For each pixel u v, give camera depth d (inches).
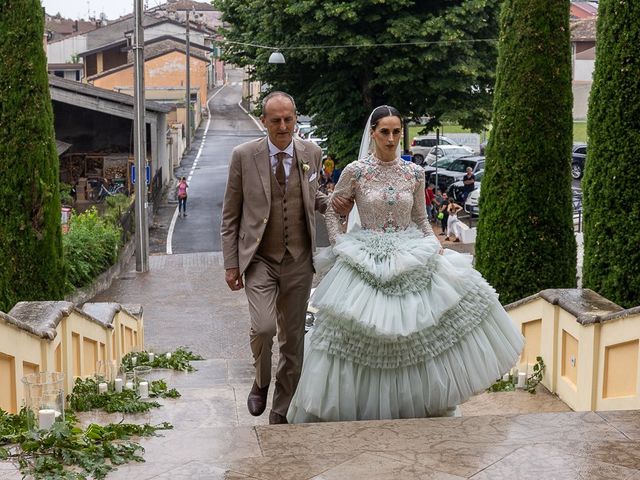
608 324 292.2
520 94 450.0
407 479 173.8
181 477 174.7
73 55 3240.7
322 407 230.8
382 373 231.8
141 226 940.0
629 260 336.2
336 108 1259.8
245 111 3034.0
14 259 451.2
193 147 2197.3
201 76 2982.3
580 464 179.9
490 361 234.7
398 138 237.5
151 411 330.0
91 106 1421.0
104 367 369.1
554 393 341.1
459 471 177.5
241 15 1322.6
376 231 238.2
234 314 744.3
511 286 452.8
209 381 438.3
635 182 334.3
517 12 452.1
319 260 239.6
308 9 1171.3
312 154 232.4
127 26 3331.7
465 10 1180.5
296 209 229.5
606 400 293.6
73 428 197.5
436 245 234.7
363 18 1186.0
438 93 1229.7
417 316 226.8
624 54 335.3
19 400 267.0
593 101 347.6
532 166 448.8
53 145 463.5
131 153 1604.3
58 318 305.0
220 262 983.0
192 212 1373.0
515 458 183.3
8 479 174.1
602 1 346.0
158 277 914.7
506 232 453.7
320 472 177.5
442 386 229.0
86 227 915.4
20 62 450.3
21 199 451.2
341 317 228.2
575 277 459.8
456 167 1439.5
